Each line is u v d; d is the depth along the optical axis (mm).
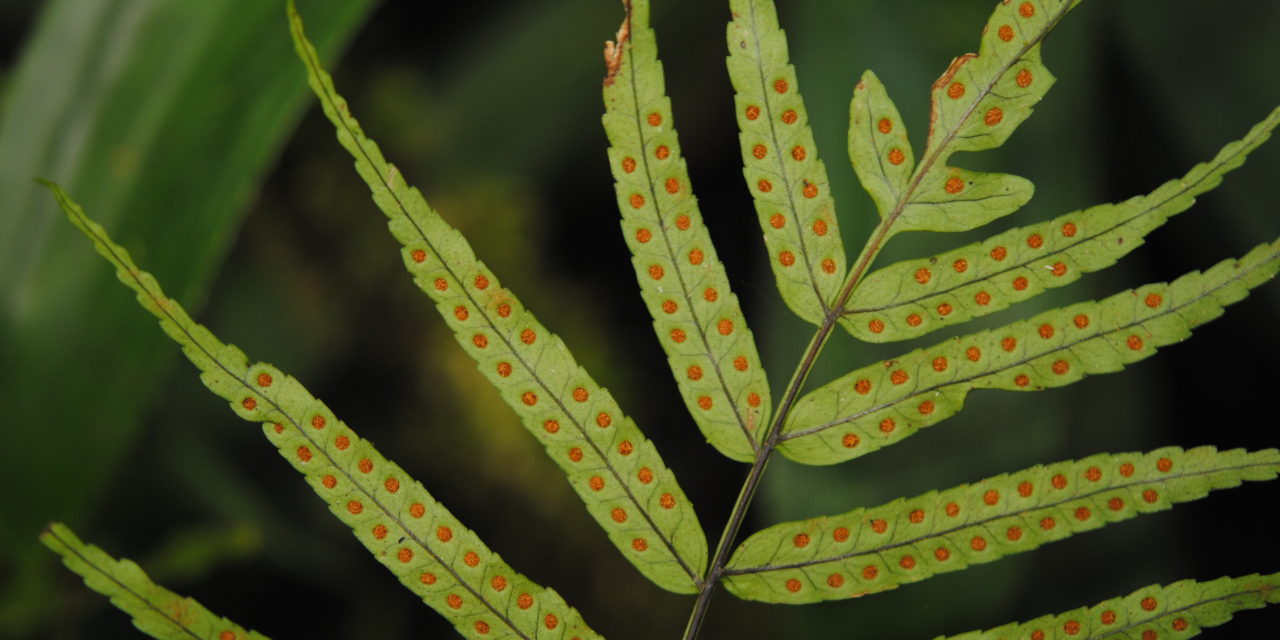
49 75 668
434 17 1087
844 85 764
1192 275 593
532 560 984
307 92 665
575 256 1123
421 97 1057
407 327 980
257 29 664
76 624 748
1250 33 794
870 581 597
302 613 916
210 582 883
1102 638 591
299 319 955
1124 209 595
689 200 598
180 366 894
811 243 600
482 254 1011
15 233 666
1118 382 870
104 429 672
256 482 922
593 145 1074
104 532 830
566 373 595
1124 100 842
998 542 595
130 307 668
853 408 600
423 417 976
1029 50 596
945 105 598
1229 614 587
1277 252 590
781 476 749
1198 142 803
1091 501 593
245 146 665
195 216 665
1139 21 820
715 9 1071
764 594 599
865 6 771
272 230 952
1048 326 597
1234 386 868
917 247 745
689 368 601
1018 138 760
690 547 599
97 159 666
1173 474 591
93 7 670
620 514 598
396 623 928
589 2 1098
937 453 755
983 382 598
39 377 667
